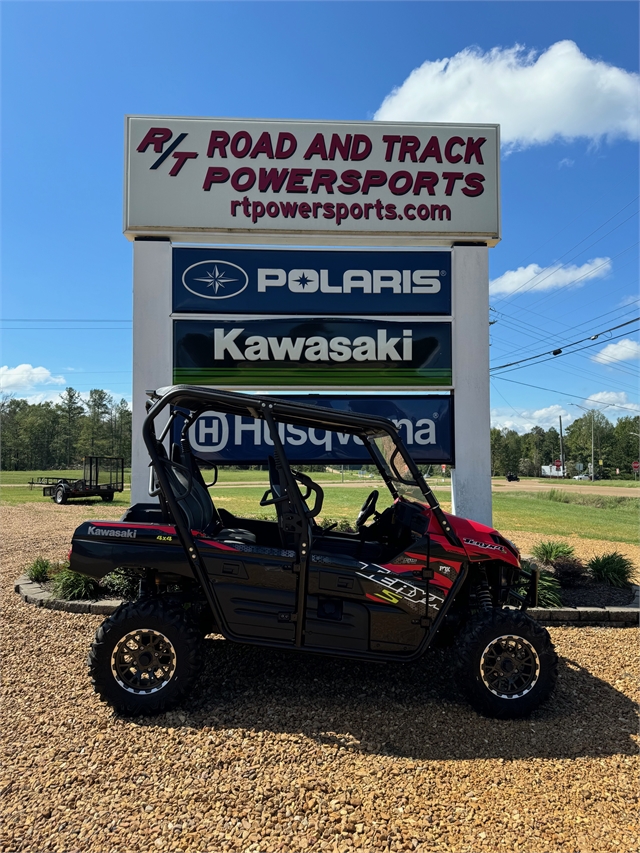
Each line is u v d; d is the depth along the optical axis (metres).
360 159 6.09
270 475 3.72
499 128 6.17
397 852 2.14
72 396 90.31
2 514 15.84
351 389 6.11
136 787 2.51
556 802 2.46
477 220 6.16
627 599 5.50
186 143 5.98
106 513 16.19
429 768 2.71
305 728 3.07
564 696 3.55
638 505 24.03
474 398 6.13
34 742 2.89
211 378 6.02
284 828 2.25
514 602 5.01
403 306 6.16
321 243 6.23
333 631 3.29
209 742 2.90
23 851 2.11
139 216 5.94
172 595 3.47
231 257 6.07
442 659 4.08
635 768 2.74
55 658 4.03
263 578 3.29
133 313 5.96
